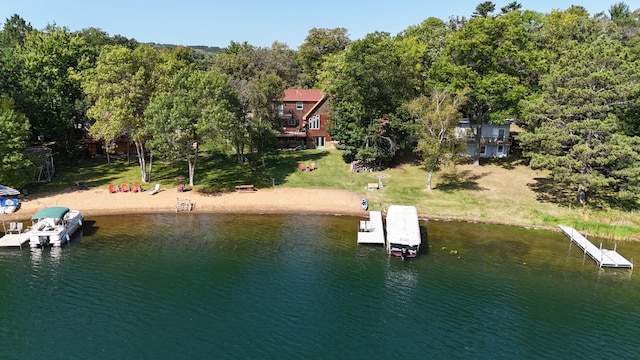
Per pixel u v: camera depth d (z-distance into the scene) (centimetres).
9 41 9062
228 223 5062
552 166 4916
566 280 3862
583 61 4991
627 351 2955
